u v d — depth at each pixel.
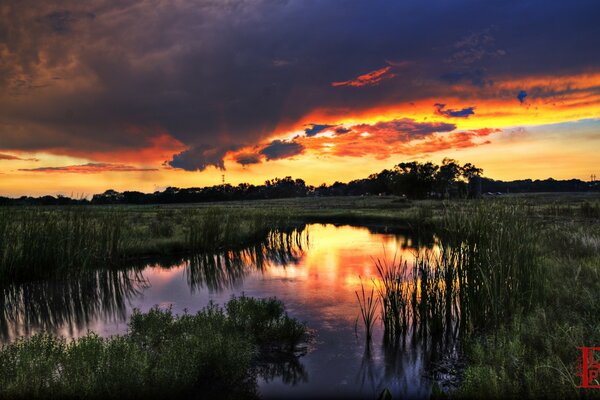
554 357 4.64
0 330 8.25
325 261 16.00
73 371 4.90
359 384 5.51
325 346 6.86
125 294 11.01
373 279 12.13
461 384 5.16
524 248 7.40
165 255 17.14
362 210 52.78
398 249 19.30
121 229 16.36
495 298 6.71
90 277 12.89
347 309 9.07
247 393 5.25
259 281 12.31
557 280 7.91
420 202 58.81
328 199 104.81
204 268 14.72
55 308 9.88
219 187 165.12
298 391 5.30
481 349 5.46
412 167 74.12
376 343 6.95
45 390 4.53
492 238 7.29
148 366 5.01
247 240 22.27
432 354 6.43
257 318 7.32
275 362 6.22
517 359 4.75
